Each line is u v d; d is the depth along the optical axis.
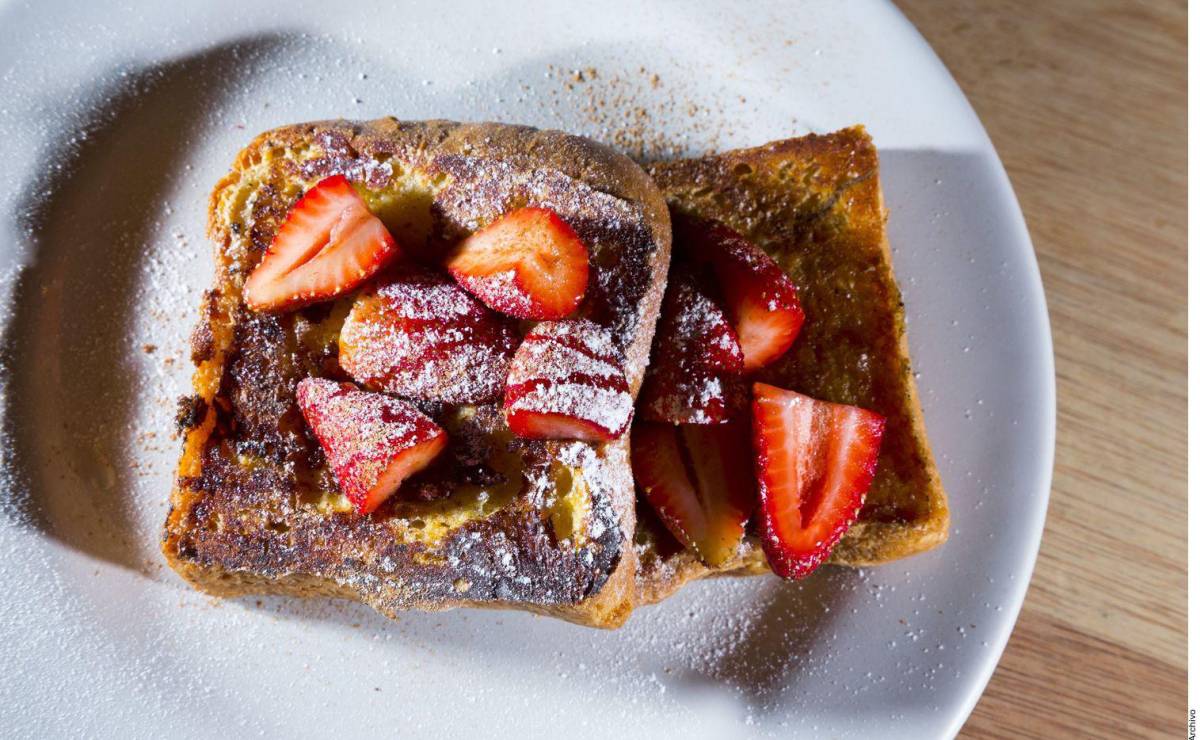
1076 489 0.48
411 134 0.43
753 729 0.45
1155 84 0.49
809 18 0.47
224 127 0.47
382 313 0.41
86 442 0.46
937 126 0.46
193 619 0.45
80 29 0.46
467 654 0.45
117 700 0.44
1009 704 0.47
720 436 0.43
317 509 0.42
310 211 0.41
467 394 0.41
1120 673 0.47
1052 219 0.48
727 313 0.43
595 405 0.39
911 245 0.46
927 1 0.49
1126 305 0.48
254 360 0.42
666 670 0.45
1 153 0.46
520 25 0.47
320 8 0.47
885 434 0.44
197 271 0.46
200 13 0.47
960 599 0.45
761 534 0.43
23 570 0.45
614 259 0.41
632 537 0.42
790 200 0.45
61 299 0.46
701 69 0.47
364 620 0.45
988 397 0.46
